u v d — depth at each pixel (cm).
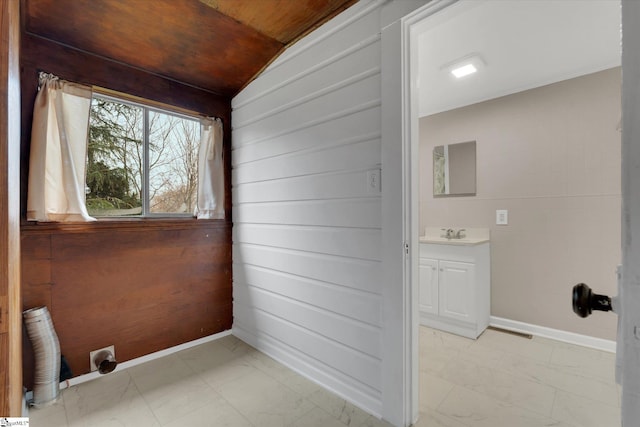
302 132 198
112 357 201
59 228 180
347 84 170
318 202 188
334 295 179
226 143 265
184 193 246
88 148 201
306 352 197
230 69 229
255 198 240
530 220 259
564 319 245
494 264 277
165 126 236
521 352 227
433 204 316
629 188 37
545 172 252
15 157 89
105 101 208
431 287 273
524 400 170
